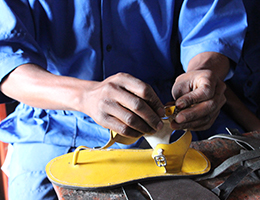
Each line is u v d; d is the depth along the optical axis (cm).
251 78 115
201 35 82
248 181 50
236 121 108
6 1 66
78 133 78
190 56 79
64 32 76
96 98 47
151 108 46
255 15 110
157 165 51
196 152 60
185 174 51
